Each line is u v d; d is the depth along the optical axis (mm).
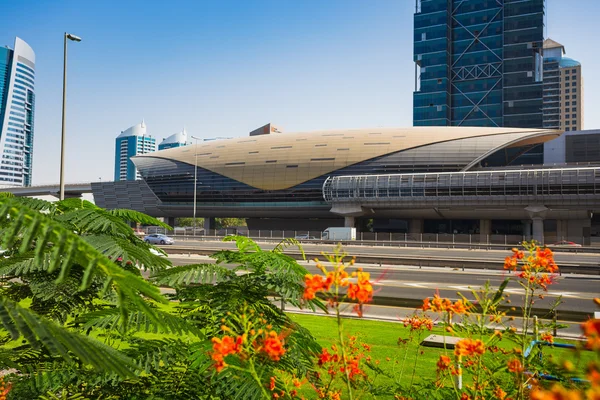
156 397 3070
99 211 3652
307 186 84188
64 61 17484
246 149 92625
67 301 3531
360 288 1771
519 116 127625
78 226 3410
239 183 89688
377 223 91062
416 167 78562
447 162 77500
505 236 64062
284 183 85688
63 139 17250
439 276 23578
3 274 3166
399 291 18188
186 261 28156
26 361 3311
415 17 141375
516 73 129250
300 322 11562
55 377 3078
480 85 135000
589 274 24312
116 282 1630
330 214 85312
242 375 2820
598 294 17609
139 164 104188
